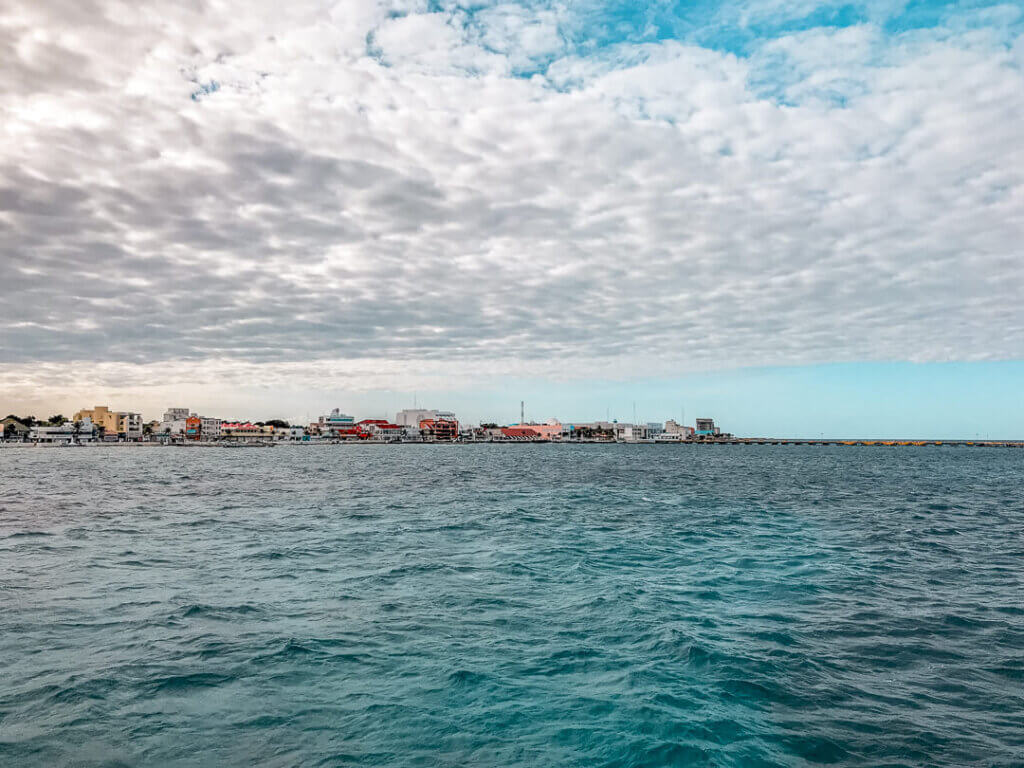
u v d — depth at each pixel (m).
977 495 55.06
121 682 11.18
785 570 21.78
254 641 13.45
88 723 9.63
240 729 9.55
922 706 10.80
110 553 23.62
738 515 38.09
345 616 15.44
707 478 73.62
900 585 19.73
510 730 9.59
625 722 9.88
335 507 40.25
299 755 8.80
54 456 137.88
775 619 15.76
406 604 16.58
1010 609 16.94
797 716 10.32
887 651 13.50
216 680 11.32
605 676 11.70
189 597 17.14
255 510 38.41
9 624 14.55
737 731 9.72
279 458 133.50
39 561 21.95
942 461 143.88
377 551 24.30
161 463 107.12
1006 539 29.62
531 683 11.36
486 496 48.50
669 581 19.83
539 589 18.39
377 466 99.00
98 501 43.50
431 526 31.38
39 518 34.06
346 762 8.63
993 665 12.76
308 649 12.94
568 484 61.91
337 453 171.12
